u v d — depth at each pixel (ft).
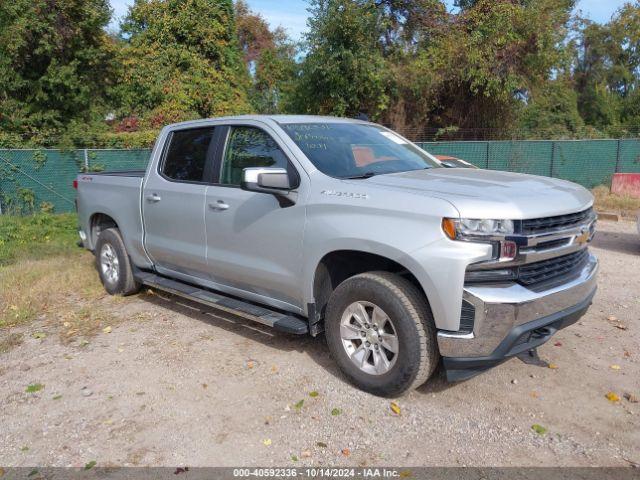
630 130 90.94
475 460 10.72
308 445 11.35
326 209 13.29
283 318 14.89
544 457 10.77
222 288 17.02
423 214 11.69
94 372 14.92
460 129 71.41
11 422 12.62
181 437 11.78
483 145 55.31
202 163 17.07
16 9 49.26
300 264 13.98
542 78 70.28
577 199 12.88
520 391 13.28
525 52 67.46
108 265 21.67
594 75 140.15
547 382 13.70
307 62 66.18
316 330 14.33
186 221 17.21
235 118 16.56
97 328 18.17
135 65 68.23
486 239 11.29
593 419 12.04
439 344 11.76
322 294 14.14
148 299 21.09
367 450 11.14
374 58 65.67
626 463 10.53
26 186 42.75
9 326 18.62
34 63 52.65
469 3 71.56
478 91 68.49
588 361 14.83
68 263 26.55
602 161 55.88
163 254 18.54
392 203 12.23
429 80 66.64
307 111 68.90
